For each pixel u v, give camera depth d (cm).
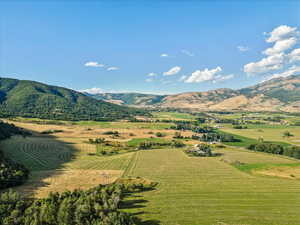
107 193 6059
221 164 11081
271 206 6056
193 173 9388
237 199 6519
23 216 4434
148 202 6194
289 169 9844
